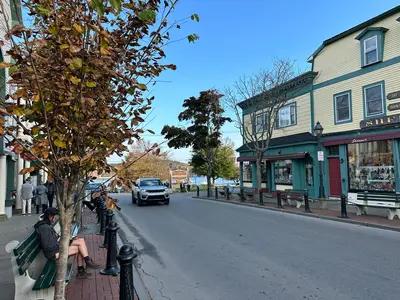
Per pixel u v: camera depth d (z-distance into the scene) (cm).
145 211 1659
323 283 543
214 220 1266
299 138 1945
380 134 1502
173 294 518
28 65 284
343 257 692
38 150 277
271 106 1939
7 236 947
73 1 299
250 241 871
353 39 1677
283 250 766
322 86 1859
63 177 306
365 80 1606
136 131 340
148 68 362
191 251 786
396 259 666
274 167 2288
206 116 2545
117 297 480
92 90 308
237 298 493
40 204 1561
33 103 284
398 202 1070
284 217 1299
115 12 321
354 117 1662
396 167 1455
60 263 303
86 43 301
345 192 1703
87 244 876
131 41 355
